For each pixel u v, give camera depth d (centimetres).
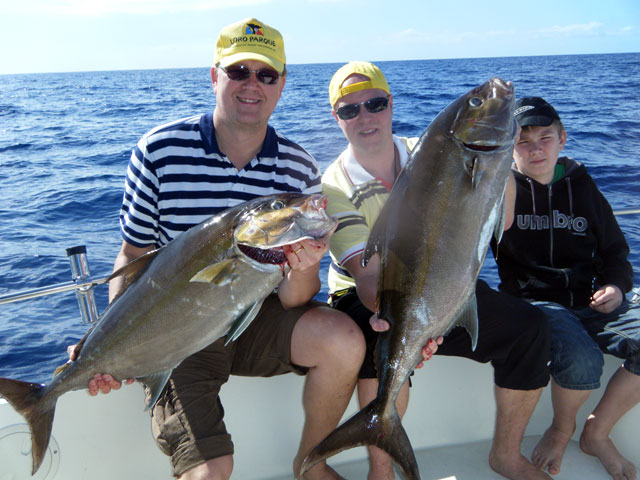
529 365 260
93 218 945
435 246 217
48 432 225
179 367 243
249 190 272
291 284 254
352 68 303
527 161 316
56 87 6719
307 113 2156
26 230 871
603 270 318
